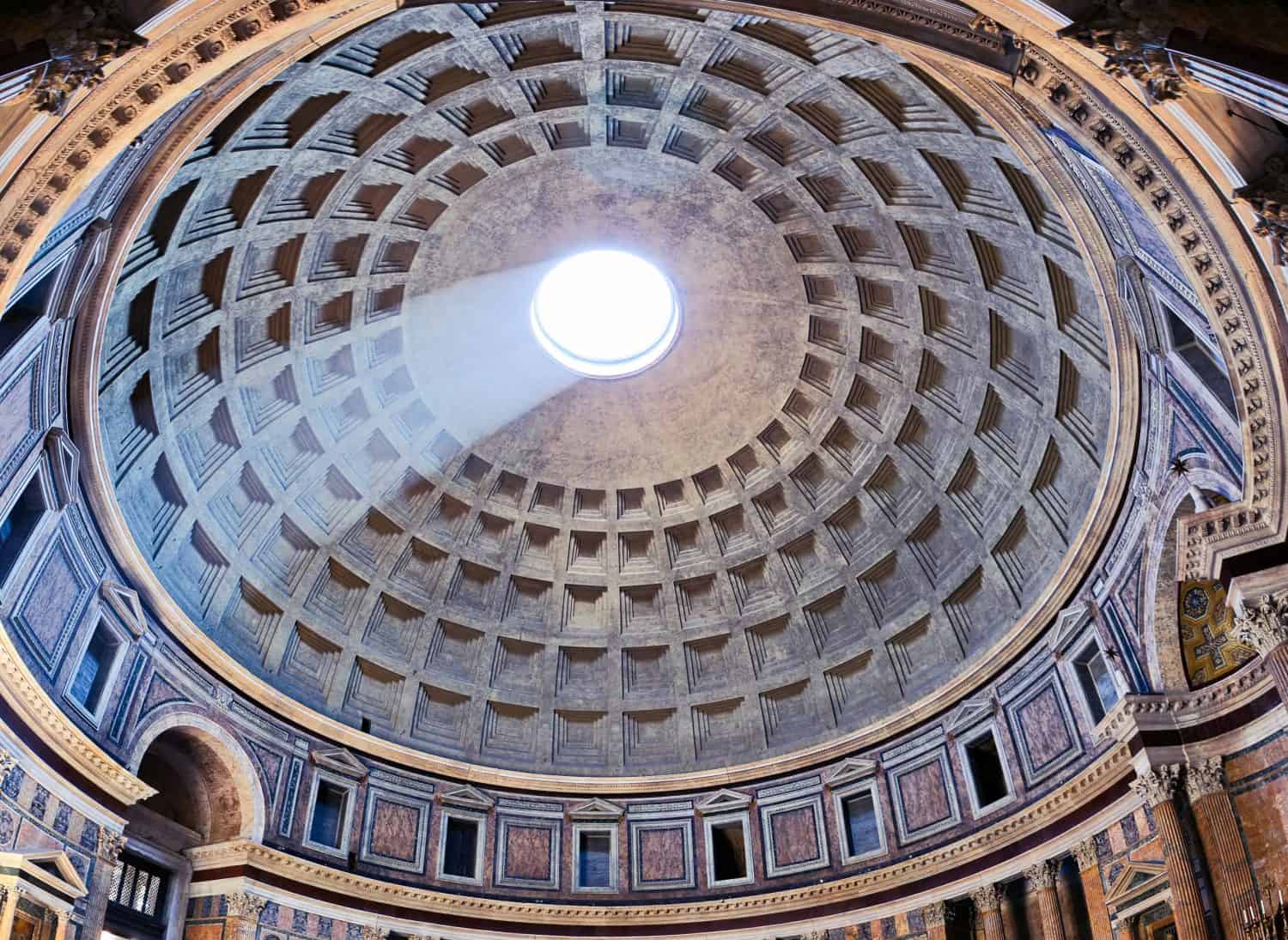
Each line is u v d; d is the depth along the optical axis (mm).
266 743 29797
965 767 30109
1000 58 12742
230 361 28859
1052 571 29297
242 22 11172
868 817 32188
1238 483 20047
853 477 34344
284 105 23469
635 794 34781
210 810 28891
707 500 36781
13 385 20188
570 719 36406
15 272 11469
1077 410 27547
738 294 33156
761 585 36500
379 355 32844
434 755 33781
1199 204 13047
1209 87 10617
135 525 27141
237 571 31031
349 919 29500
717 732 35969
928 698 31609
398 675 34719
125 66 10789
